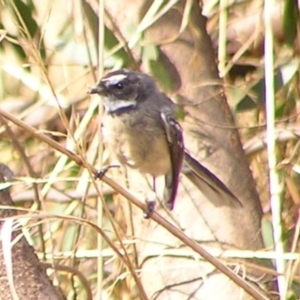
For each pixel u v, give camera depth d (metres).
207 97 12.19
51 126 12.83
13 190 12.13
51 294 8.40
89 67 10.97
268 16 9.77
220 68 11.05
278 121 11.34
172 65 12.11
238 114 12.95
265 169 12.77
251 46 12.73
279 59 11.71
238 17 12.73
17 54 11.76
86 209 12.13
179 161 9.96
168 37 12.09
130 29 11.91
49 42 11.80
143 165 9.98
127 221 11.75
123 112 9.77
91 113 10.80
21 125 8.35
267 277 11.24
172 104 10.36
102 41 10.05
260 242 11.69
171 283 11.43
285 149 11.70
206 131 12.05
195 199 11.79
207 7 11.39
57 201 11.94
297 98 11.98
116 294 11.46
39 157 12.73
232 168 11.95
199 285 11.34
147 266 11.52
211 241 11.54
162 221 8.75
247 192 11.96
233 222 11.69
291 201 11.88
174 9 12.23
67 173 12.14
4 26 11.44
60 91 11.65
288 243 11.59
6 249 7.74
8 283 8.12
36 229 11.64
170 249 10.62
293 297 10.24
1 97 13.09
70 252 10.85
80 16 10.99
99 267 9.58
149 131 9.77
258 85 12.52
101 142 10.05
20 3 11.46
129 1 12.05
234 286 11.14
